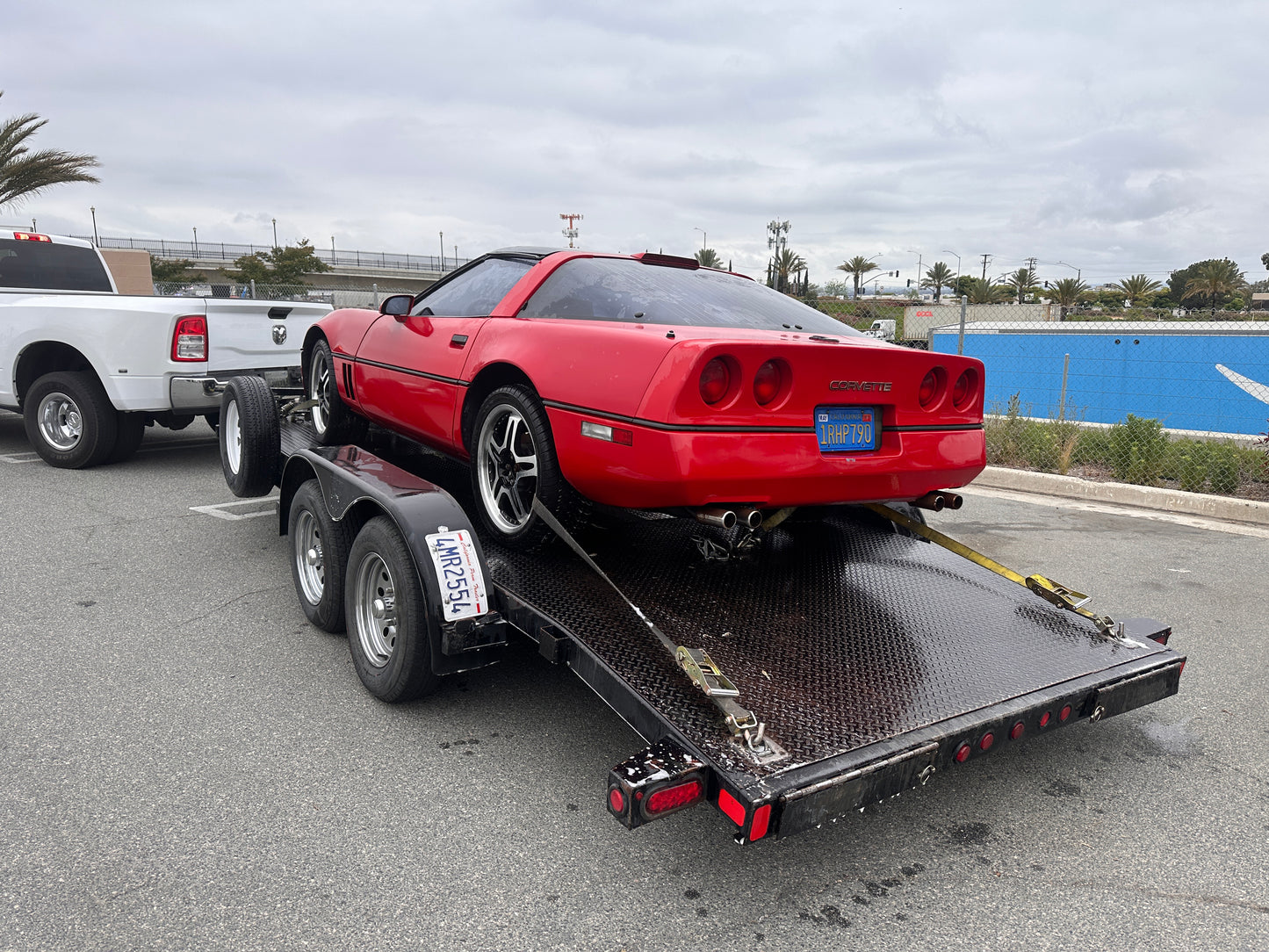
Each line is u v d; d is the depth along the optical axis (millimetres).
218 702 3123
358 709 3105
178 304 6383
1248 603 4605
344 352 4691
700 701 2299
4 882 2127
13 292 7184
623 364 2715
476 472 3518
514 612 2877
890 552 3820
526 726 3010
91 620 3842
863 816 2604
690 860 2330
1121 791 2785
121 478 6734
